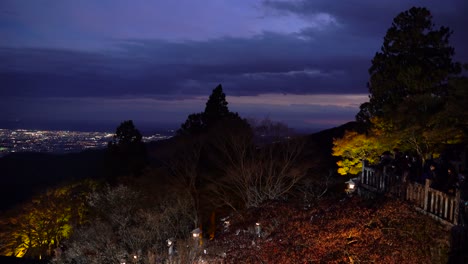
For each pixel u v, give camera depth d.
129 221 19.47
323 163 29.20
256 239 12.27
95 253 17.53
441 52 20.27
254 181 25.33
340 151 20.16
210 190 26.17
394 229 10.91
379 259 10.12
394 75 21.03
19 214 31.84
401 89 20.75
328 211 12.52
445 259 10.08
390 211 11.48
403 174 13.12
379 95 21.70
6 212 33.09
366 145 19.12
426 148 17.31
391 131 18.30
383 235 10.73
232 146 25.78
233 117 28.97
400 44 20.75
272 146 25.70
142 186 26.75
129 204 21.27
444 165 12.49
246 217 14.50
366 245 10.50
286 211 13.35
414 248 10.34
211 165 27.72
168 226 18.72
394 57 21.11
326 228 11.14
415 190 12.42
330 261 10.31
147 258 15.73
